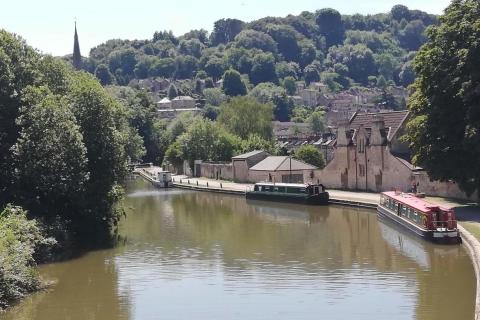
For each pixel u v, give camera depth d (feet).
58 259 134.92
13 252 109.09
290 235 167.12
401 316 92.48
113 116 168.76
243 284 113.09
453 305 96.78
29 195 146.41
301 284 112.16
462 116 173.68
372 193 248.11
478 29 169.17
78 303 102.78
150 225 190.39
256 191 268.82
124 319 94.63
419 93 193.16
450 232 142.61
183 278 118.32
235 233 172.55
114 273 122.72
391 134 245.04
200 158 399.65
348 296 103.65
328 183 278.26
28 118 145.69
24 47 169.07
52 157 143.23
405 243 150.51
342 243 152.76
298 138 517.14
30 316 96.37
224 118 434.30
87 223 161.99
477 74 164.76
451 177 179.73
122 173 167.84
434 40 183.32
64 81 180.75
